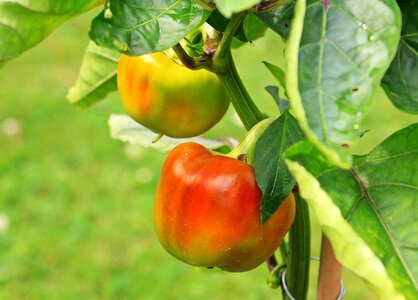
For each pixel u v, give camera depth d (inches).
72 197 72.0
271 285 23.9
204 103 22.1
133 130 27.0
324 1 16.5
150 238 67.2
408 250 17.4
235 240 20.0
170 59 21.9
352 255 16.2
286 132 19.5
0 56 18.4
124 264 64.6
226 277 62.2
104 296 61.9
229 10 15.8
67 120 82.6
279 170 19.3
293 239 22.6
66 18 18.3
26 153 77.4
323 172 17.7
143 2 18.1
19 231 67.9
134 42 17.9
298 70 16.0
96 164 76.4
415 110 18.6
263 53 92.7
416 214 17.8
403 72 18.8
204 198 19.9
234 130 79.3
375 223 17.7
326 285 22.0
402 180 18.2
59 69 92.0
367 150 74.8
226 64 20.1
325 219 16.3
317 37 16.3
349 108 15.9
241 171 20.0
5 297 61.4
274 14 18.7
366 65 16.2
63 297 61.6
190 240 20.3
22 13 18.0
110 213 70.0
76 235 67.5
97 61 24.9
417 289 17.1
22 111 83.6
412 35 18.9
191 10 18.1
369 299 58.9
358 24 16.4
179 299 61.4
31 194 72.2
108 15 17.9
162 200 20.8
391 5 16.4
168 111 22.2
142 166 76.2
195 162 20.5
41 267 64.2
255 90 85.4
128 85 22.4
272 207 19.3
